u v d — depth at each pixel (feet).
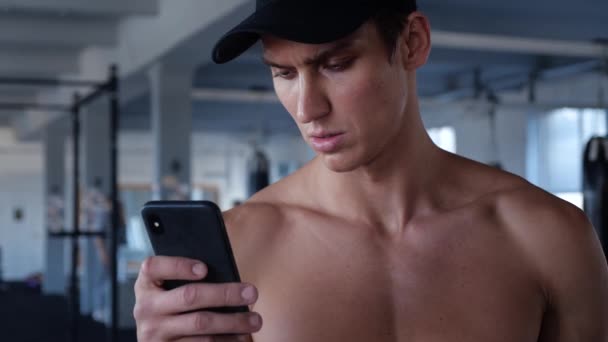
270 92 34.22
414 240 3.66
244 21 3.09
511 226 3.74
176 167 26.00
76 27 27.12
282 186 4.03
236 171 59.57
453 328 3.50
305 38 2.93
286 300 3.60
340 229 3.71
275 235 3.80
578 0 20.67
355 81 3.08
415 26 3.41
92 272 37.14
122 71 27.76
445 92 35.58
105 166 37.22
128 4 23.18
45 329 31.63
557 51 26.13
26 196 57.06
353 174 3.69
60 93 37.19
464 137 41.29
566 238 3.67
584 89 33.63
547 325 3.75
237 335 2.86
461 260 3.63
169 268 2.85
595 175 20.08
